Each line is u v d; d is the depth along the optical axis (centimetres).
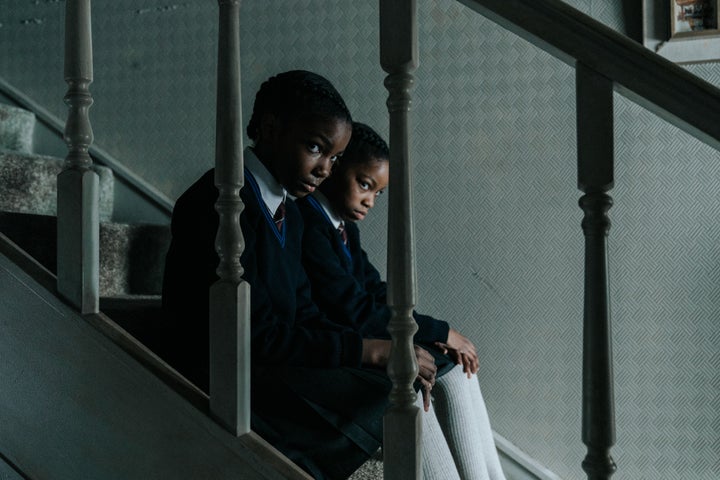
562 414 184
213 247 105
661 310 182
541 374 186
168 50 212
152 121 212
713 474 179
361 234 195
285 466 86
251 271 107
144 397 93
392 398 80
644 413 182
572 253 185
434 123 193
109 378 95
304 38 202
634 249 183
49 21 220
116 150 213
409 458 79
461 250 191
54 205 183
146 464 92
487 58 191
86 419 96
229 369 88
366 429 100
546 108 187
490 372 189
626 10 187
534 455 186
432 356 117
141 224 174
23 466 100
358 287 136
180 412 91
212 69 209
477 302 190
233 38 89
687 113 77
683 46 184
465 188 191
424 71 194
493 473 139
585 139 79
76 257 97
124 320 114
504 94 190
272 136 120
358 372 104
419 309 193
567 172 185
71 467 97
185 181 209
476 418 140
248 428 90
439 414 129
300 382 101
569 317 184
